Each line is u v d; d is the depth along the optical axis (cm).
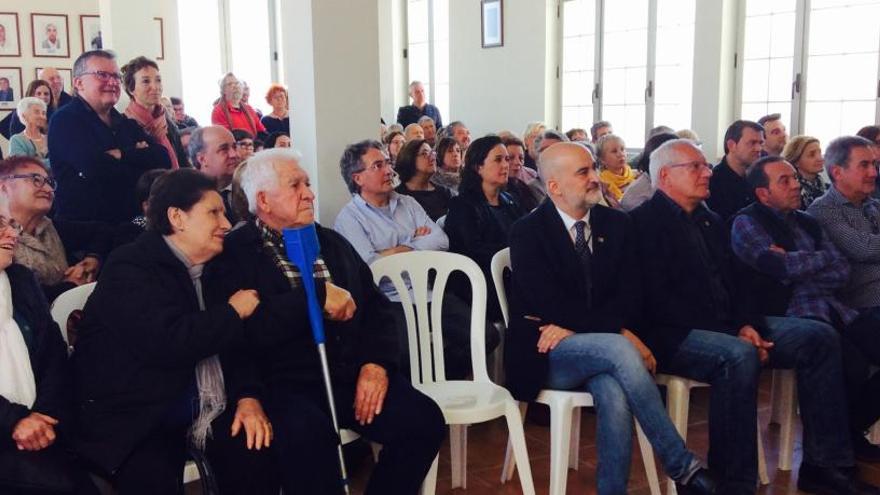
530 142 582
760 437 305
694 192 277
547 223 267
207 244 211
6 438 190
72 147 303
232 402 212
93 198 305
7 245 197
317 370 230
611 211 273
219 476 205
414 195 384
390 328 243
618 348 241
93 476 202
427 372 266
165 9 968
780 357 275
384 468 222
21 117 521
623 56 760
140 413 202
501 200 361
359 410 224
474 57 886
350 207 334
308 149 369
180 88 990
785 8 643
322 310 223
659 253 275
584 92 801
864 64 604
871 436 311
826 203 314
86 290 228
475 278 269
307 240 220
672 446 236
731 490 248
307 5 356
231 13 1096
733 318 283
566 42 809
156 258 206
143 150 318
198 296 218
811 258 290
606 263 264
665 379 268
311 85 361
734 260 303
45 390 199
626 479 239
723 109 675
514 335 263
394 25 984
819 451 270
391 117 984
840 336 286
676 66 716
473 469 292
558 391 251
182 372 207
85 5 911
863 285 309
